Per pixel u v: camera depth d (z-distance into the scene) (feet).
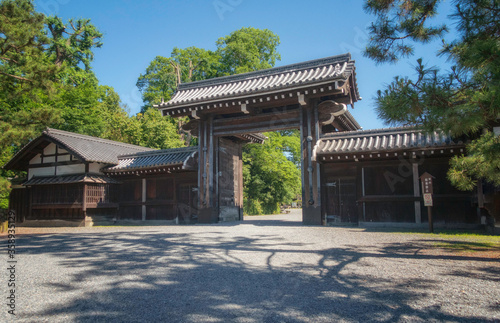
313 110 41.55
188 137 103.14
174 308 10.55
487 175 21.50
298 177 96.22
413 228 35.60
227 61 100.07
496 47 13.42
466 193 34.17
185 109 45.98
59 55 80.23
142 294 12.05
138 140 89.15
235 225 41.75
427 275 14.08
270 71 46.60
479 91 14.71
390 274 14.33
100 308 10.59
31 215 55.01
